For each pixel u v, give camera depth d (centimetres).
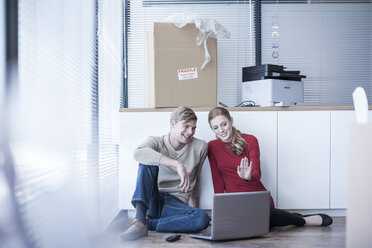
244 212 192
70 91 143
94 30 198
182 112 220
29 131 82
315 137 263
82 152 160
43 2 116
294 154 263
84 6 175
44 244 87
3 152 73
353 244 103
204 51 262
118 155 262
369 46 328
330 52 326
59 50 132
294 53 323
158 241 193
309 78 324
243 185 227
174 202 220
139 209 203
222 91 319
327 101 325
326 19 326
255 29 321
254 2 320
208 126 259
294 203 262
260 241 193
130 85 312
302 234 210
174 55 259
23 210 82
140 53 312
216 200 186
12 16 96
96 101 200
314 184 263
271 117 262
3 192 73
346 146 263
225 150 234
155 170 210
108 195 219
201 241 194
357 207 103
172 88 259
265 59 321
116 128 262
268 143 262
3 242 69
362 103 158
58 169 111
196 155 232
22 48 101
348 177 103
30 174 88
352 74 327
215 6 319
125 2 311
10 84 85
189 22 258
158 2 315
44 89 112
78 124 159
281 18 323
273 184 262
